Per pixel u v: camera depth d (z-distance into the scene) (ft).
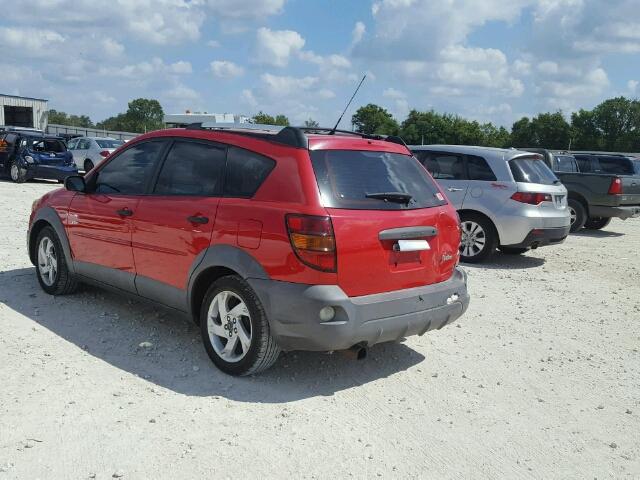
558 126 374.02
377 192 14.58
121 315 18.86
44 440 11.42
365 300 13.76
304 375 15.31
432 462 11.66
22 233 31.76
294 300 13.33
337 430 12.61
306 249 13.26
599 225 50.24
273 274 13.65
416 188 15.81
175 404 13.23
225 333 14.89
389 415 13.50
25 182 67.10
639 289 27.22
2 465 10.55
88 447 11.28
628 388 15.88
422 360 16.98
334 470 11.11
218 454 11.34
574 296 25.38
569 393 15.37
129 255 17.24
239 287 14.25
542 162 32.71
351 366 16.14
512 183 30.53
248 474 10.77
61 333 17.06
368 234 13.80
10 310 18.74
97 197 18.47
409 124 277.03
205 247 14.92
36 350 15.66
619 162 53.78
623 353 18.56
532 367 17.01
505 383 15.75
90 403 12.98
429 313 14.98
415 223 14.87
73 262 19.39
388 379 15.48
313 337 13.38
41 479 10.25
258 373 15.02
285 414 13.10
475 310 22.44
